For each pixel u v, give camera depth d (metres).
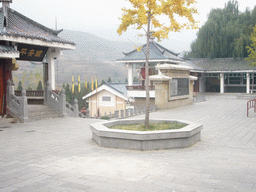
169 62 31.59
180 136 7.85
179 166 5.78
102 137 7.98
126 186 4.44
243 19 46.38
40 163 6.01
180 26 9.43
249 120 14.96
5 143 8.46
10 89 13.47
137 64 32.78
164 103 21.16
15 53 11.88
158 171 5.36
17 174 5.15
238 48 42.16
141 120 10.43
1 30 11.89
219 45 45.62
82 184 4.54
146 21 8.78
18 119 13.38
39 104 16.33
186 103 25.31
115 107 33.06
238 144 8.74
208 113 18.70
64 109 15.49
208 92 45.62
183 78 24.11
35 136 9.77
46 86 15.80
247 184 4.53
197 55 50.09
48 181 4.71
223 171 5.37
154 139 7.57
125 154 7.04
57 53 15.92
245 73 41.91
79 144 8.38
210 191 4.20
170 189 4.29
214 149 7.89
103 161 6.21
